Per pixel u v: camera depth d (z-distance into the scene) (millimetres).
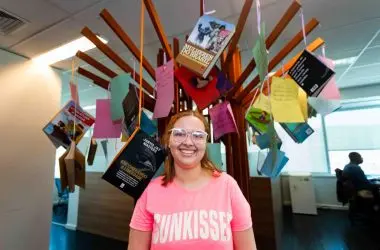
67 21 1750
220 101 1103
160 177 851
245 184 1116
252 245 732
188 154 788
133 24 1787
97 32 1891
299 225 3963
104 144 1510
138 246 756
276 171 973
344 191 3938
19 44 2109
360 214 3984
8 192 2164
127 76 988
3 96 2193
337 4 1641
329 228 3746
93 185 3910
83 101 4465
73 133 1237
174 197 764
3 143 2162
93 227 3781
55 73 2666
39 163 2416
